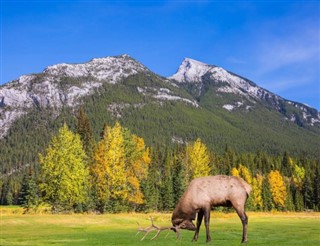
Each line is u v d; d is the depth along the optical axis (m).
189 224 18.20
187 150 77.38
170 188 76.50
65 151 55.41
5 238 24.64
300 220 48.69
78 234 27.81
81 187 56.09
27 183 69.06
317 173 115.44
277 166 158.88
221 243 18.84
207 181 17.91
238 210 17.52
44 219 40.44
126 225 38.56
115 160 59.31
